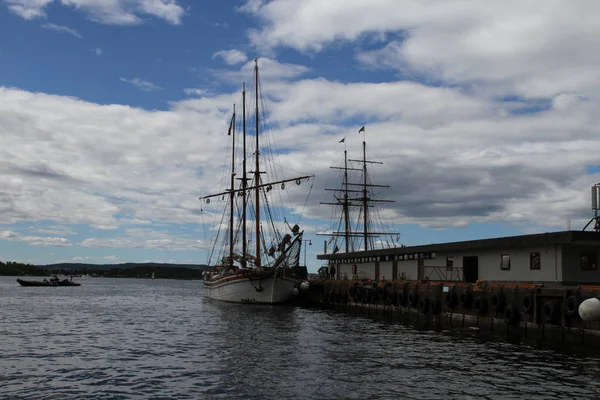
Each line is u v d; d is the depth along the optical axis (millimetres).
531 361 30281
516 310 40500
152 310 73000
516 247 49281
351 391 23484
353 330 45500
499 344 36719
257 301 77688
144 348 35906
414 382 25156
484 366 28906
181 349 35312
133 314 65875
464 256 56594
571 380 25641
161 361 30828
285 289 77875
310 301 81938
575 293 35188
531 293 38969
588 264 44812
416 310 54438
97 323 54000
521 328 40062
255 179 88188
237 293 79438
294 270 79062
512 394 23125
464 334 42344
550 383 25062
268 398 22516
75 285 187625
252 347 35750
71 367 29172
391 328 47094
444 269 59375
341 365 29156
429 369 28094
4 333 44469
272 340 39125
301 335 42031
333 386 24391
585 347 34281
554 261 44906
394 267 70875
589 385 24688
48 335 43406
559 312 36562
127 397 22812
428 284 52656
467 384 24797
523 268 48344
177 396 22906
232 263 90062
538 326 38344
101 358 31969
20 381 25688
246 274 77375
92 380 25922
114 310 73438
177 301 99000
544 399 22422
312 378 25969
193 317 59531
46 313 67188
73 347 36531
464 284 47906
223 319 56562
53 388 24328
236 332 44312
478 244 51625
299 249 77188
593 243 43312
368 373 27062
